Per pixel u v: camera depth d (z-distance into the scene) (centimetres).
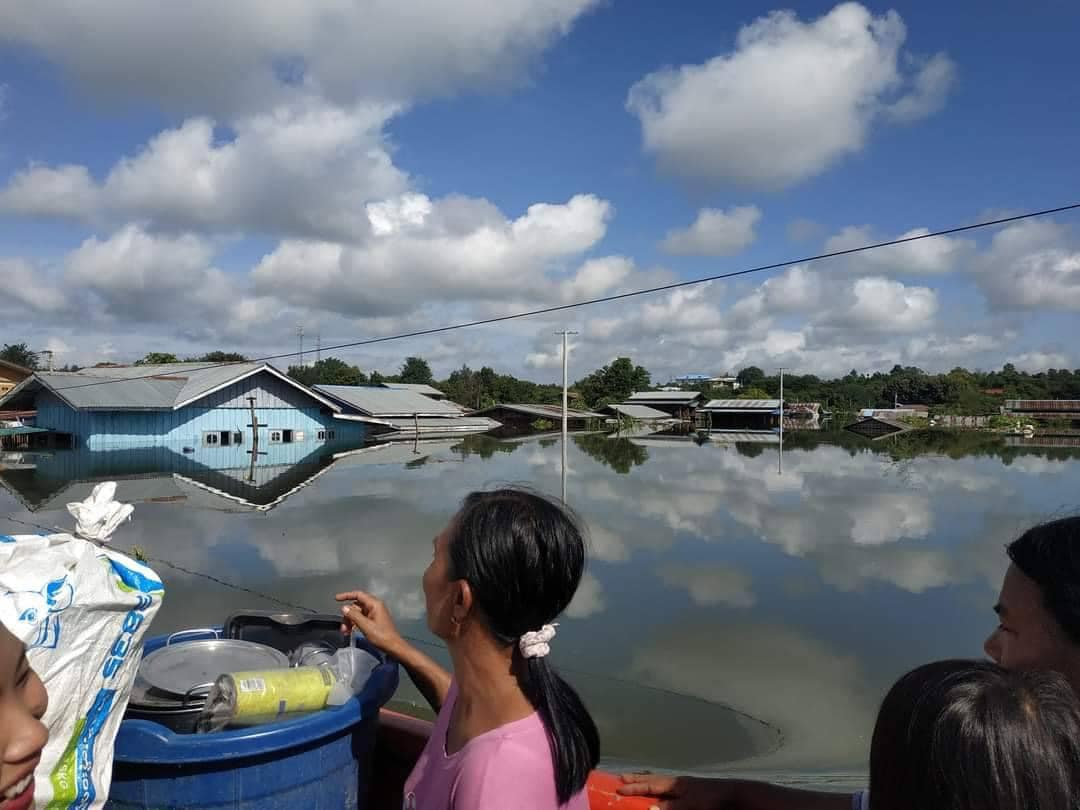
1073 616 119
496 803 116
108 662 133
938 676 107
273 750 146
